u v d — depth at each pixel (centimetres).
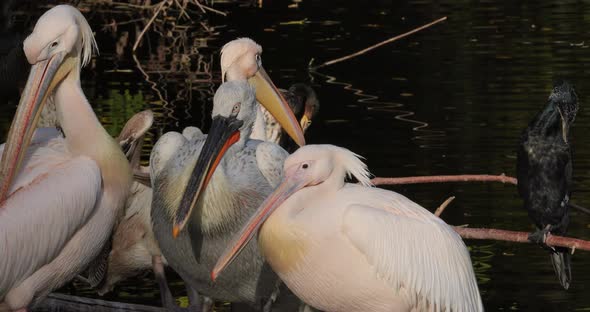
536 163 1118
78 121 961
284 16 3164
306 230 932
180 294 1283
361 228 914
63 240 947
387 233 919
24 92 945
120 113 2078
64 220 937
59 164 955
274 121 1387
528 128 1127
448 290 941
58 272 972
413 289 934
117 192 978
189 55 2703
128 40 2894
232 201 978
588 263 1353
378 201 947
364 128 1983
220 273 1002
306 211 938
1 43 2580
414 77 2398
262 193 991
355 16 3150
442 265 940
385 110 2116
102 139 970
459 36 2830
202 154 930
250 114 963
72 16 950
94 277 1126
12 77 2362
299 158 940
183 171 980
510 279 1298
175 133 1027
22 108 940
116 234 1146
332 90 2294
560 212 1124
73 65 962
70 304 1088
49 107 1184
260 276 1011
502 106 2112
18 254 928
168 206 987
